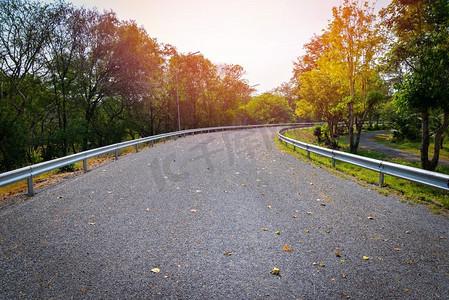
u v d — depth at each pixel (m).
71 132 22.55
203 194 6.21
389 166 6.68
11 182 5.51
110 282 2.90
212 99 52.03
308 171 8.86
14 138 16.94
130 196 6.04
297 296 2.67
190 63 42.03
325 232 4.12
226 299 2.63
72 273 3.07
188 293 2.72
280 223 4.50
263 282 2.90
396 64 12.23
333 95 22.48
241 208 5.26
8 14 18.95
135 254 3.50
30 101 22.02
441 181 5.29
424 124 12.02
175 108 43.78
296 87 38.03
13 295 2.68
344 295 2.68
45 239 3.91
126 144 12.60
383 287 2.80
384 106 43.72
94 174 8.37
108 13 24.42
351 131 19.98
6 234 4.09
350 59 19.06
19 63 20.56
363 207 5.23
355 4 17.84
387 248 3.60
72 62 23.75
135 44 26.33
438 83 10.42
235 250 3.61
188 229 4.28
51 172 9.73
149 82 27.69
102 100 27.95
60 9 21.19
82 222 4.55
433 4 11.53
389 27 12.90
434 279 2.91
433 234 3.98
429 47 10.96
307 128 44.34
